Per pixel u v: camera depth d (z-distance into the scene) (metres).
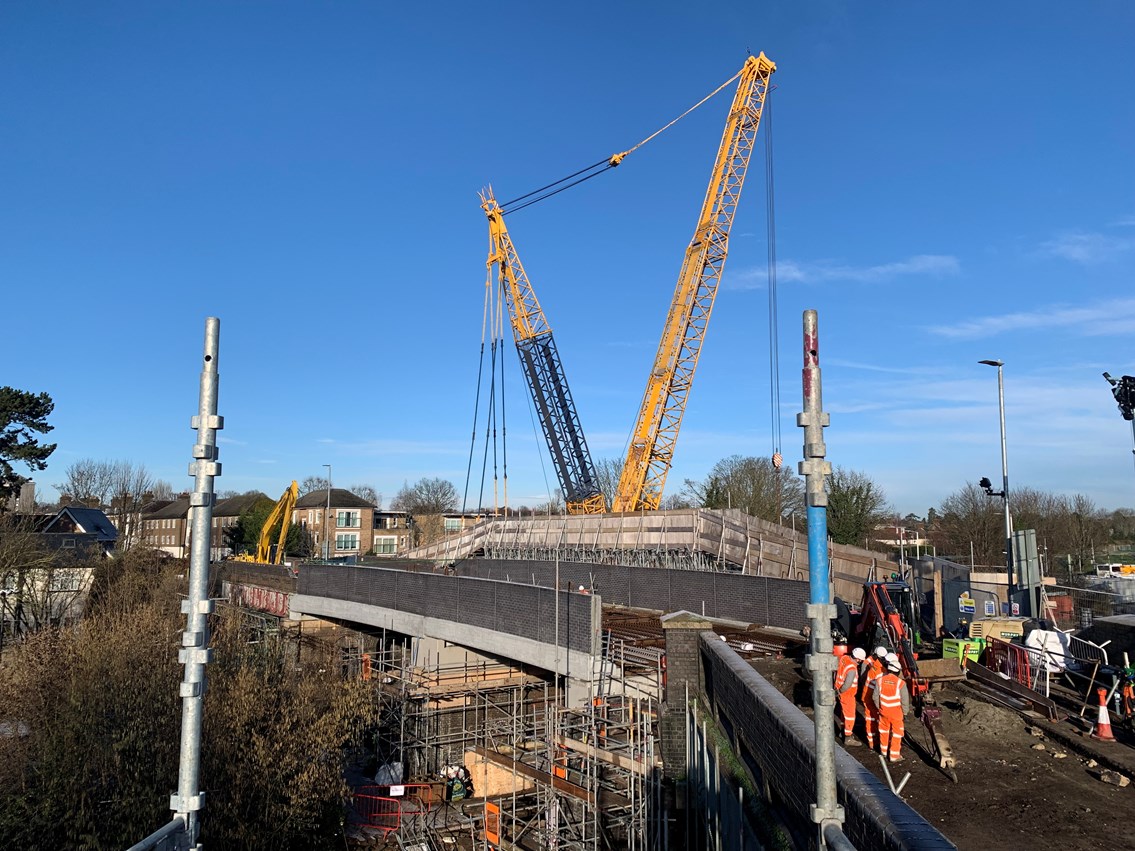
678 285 55.06
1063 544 63.25
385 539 109.81
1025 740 11.98
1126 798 9.52
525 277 62.56
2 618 39.84
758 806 9.23
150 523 116.69
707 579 26.55
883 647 12.29
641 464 55.31
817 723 5.37
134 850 5.22
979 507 68.88
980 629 18.89
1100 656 15.45
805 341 5.39
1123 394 18.72
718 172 53.78
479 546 55.03
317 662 31.03
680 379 55.00
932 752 11.20
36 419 51.28
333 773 22.27
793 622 22.89
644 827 15.70
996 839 8.33
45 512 78.69
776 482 72.25
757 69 52.97
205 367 6.54
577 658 21.77
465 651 30.16
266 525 58.94
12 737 19.72
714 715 14.15
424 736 27.84
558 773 19.48
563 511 64.00
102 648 21.02
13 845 17.22
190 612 6.29
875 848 5.84
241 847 18.97
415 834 22.72
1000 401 29.66
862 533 60.72
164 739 19.16
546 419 62.19
